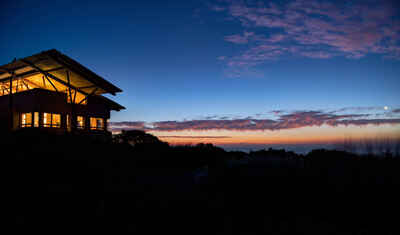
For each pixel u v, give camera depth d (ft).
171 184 34.19
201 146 78.59
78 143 67.51
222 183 30.81
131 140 87.25
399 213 19.39
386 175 22.68
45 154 47.88
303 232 18.49
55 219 21.62
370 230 17.87
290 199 24.58
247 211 23.56
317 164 29.12
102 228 20.43
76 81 88.94
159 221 21.98
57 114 87.45
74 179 34.30
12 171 35.68
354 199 22.07
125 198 27.73
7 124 86.89
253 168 30.86
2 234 18.69
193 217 22.61
